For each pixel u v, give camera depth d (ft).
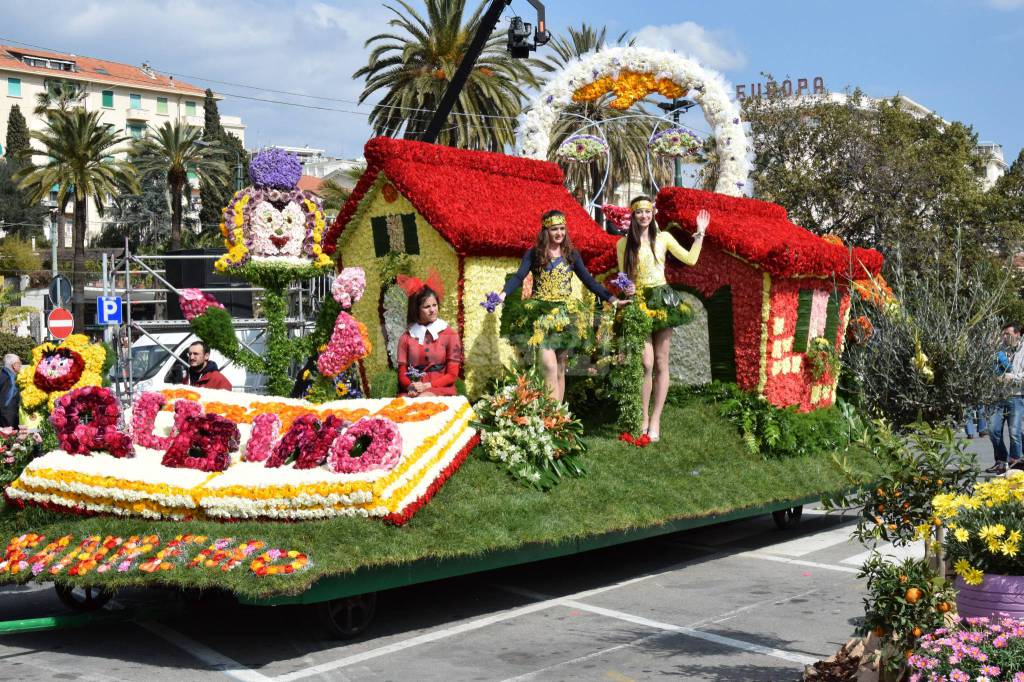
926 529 16.39
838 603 23.65
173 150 164.04
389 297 33.22
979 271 22.15
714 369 33.47
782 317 32.89
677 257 30.22
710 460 29.66
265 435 22.95
